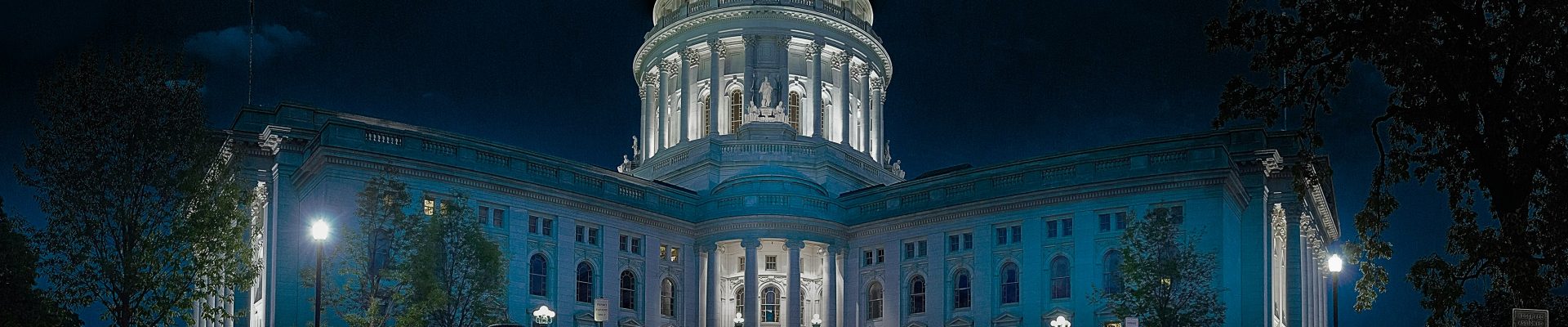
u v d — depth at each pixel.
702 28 102.69
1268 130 83.44
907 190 87.12
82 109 56.16
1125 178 76.75
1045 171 80.94
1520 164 29.22
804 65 102.81
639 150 115.44
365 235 64.44
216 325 76.00
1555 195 29.94
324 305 63.19
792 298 84.25
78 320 64.75
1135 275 66.81
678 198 88.38
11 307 60.47
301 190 74.44
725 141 98.12
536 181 80.00
